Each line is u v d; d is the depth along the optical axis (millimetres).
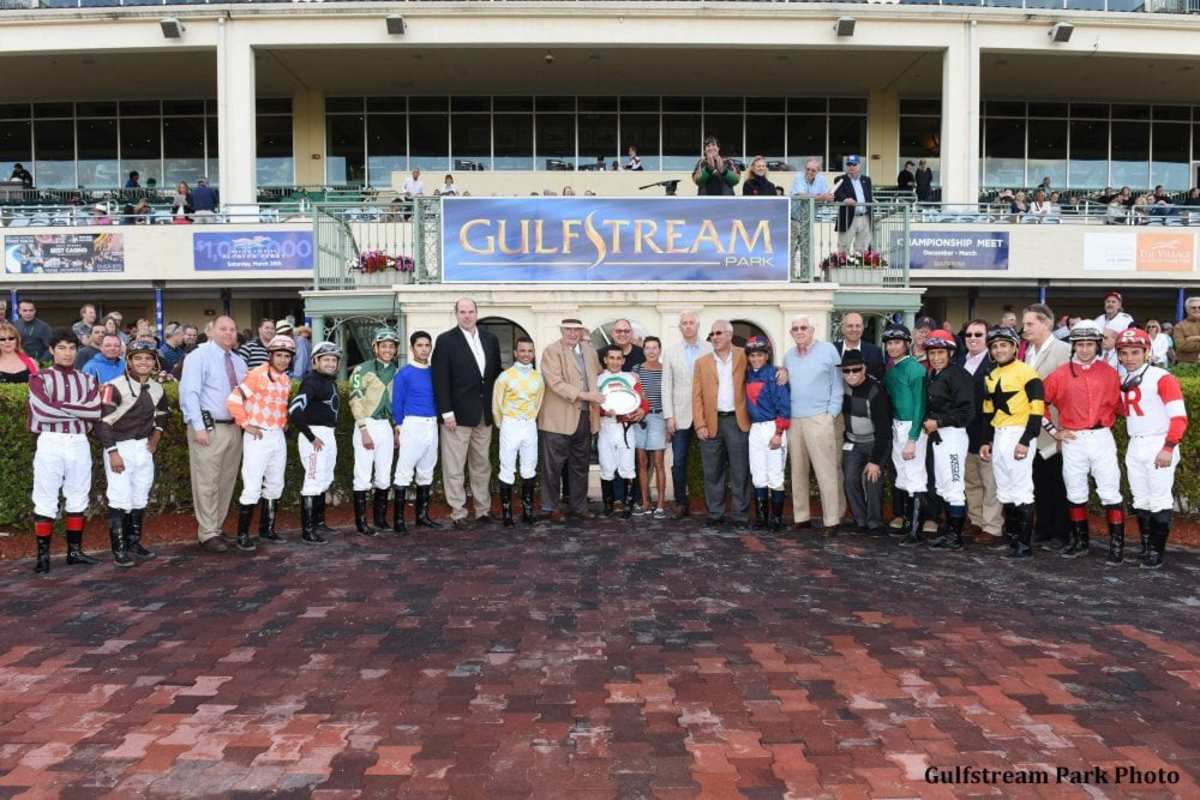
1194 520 8844
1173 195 24688
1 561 7535
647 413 9242
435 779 3664
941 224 19891
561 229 10422
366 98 25234
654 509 9391
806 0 21797
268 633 5430
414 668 4844
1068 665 4867
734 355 8828
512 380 8781
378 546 7863
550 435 8945
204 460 7668
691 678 4676
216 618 5746
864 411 8430
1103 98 25953
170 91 24938
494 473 10188
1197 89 25016
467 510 9641
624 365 9461
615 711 4281
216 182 25688
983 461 8055
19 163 25719
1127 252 20172
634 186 22125
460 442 8734
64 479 7246
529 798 3521
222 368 7727
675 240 10461
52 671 4844
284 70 23125
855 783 3625
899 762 3793
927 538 8250
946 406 7836
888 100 25391
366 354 13883
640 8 20891
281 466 8070
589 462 9508
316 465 8078
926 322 10117
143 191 25453
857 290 11602
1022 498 7496
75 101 25578
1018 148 25984
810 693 4484
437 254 10516
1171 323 21750
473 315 8781
